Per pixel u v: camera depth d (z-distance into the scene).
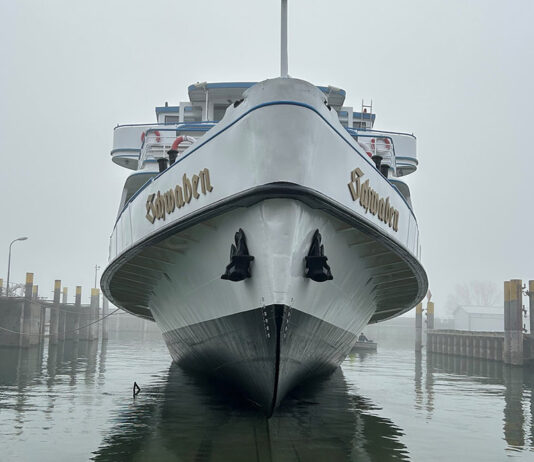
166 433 7.94
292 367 9.24
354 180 8.88
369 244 9.72
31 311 28.91
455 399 12.48
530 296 25.12
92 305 39.97
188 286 10.51
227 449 7.09
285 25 9.38
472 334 29.97
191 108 15.81
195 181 8.83
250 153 7.97
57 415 9.27
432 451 7.27
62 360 21.80
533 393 13.95
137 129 16.16
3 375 15.81
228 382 10.96
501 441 7.98
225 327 9.65
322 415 9.61
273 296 8.08
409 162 16.08
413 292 13.16
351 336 12.57
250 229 8.21
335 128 8.50
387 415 9.89
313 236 8.42
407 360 27.00
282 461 6.59
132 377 15.36
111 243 13.40
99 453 6.84
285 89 7.88
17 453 6.80
